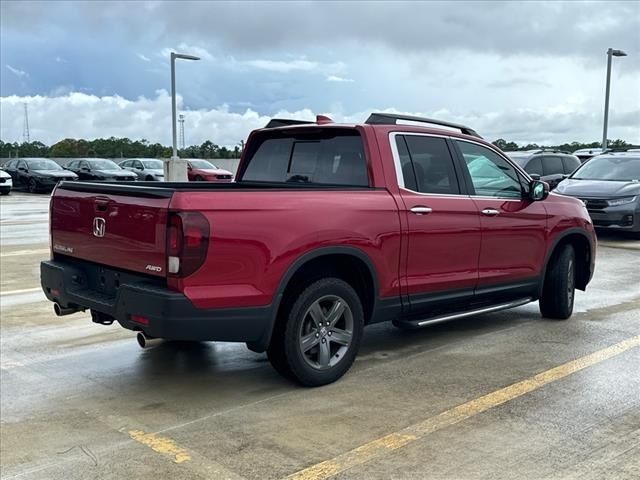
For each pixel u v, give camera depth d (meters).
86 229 4.89
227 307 4.27
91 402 4.66
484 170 6.03
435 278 5.48
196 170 30.77
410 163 5.43
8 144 52.03
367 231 4.93
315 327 4.82
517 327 6.60
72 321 6.82
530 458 3.71
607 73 26.84
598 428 4.11
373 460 3.71
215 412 4.45
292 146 5.91
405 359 5.56
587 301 7.79
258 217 4.37
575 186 13.77
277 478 3.54
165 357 5.66
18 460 3.79
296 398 4.68
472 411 4.40
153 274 4.28
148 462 3.74
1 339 6.18
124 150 53.69
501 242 6.01
